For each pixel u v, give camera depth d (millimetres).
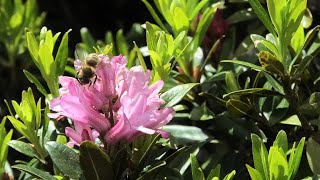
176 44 212
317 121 217
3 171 209
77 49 277
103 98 177
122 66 181
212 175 184
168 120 176
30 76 217
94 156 175
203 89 245
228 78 225
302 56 232
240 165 220
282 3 200
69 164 187
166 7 232
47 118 211
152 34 212
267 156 183
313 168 208
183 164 218
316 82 227
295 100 209
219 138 236
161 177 201
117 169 180
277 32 203
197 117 233
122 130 176
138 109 174
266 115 228
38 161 229
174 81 240
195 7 234
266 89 206
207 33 258
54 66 217
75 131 181
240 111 219
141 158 188
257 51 247
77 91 176
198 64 244
